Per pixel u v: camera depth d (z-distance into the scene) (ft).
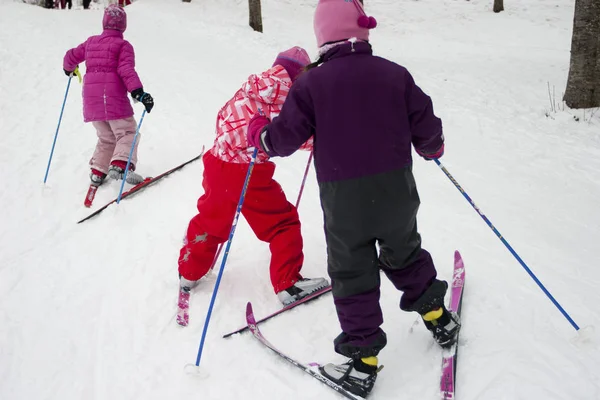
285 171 14.08
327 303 8.63
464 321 7.84
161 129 17.33
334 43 6.19
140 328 8.51
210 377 7.33
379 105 5.96
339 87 5.95
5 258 10.84
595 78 19.43
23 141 16.87
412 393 6.73
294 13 48.08
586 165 14.48
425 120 6.24
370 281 6.54
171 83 22.34
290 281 8.59
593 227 10.87
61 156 15.78
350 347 6.64
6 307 9.27
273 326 8.23
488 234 10.55
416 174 13.97
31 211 12.82
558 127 17.94
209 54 28.84
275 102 7.79
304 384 7.04
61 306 9.25
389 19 48.60
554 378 6.66
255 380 7.20
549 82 24.38
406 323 8.00
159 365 7.67
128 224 11.94
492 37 42.09
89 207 12.92
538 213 11.56
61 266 10.49
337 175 6.05
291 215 8.71
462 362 7.11
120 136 13.25
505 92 22.91
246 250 10.46
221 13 44.42
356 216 6.10
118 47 12.91
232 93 21.30
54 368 7.82
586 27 19.04
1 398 7.31
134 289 9.55
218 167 8.14
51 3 44.52
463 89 23.79
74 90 21.43
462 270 8.81
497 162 14.83
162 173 14.30
